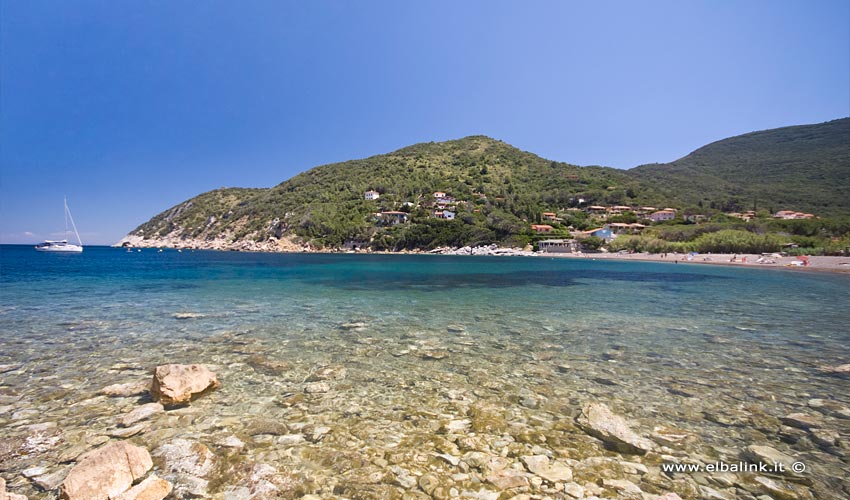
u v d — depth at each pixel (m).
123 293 22.70
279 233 136.25
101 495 4.07
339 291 25.14
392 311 17.42
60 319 14.68
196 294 22.62
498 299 21.86
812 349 10.96
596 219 124.44
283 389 7.68
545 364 9.52
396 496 4.32
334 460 5.06
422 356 10.17
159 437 5.61
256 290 25.09
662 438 5.76
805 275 41.16
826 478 4.77
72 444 5.40
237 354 10.17
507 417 6.47
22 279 31.11
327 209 144.12
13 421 6.11
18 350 10.39
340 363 9.48
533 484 4.57
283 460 5.04
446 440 5.66
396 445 5.50
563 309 18.23
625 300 21.58
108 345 10.96
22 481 4.52
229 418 6.31
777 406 6.97
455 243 117.62
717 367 9.29
